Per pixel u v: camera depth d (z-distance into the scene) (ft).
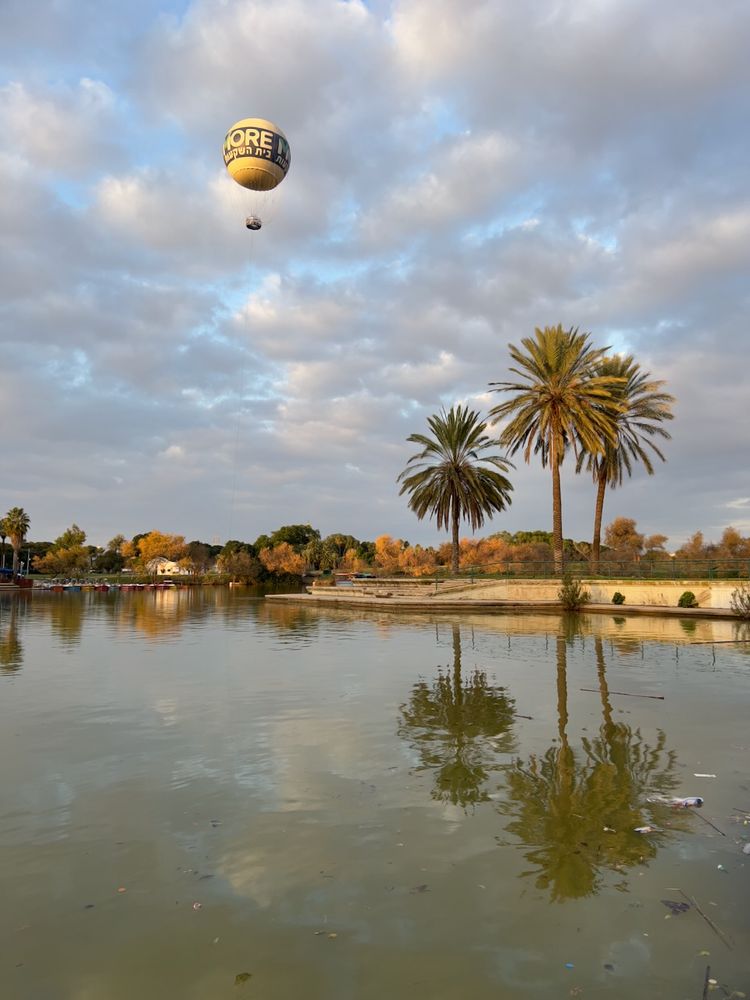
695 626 73.36
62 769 22.44
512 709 31.45
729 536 145.79
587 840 16.55
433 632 68.74
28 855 15.83
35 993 10.79
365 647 55.98
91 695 35.27
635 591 101.81
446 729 27.61
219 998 10.62
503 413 113.50
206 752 24.36
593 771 21.99
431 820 17.81
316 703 32.94
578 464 122.72
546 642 58.49
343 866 15.15
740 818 17.94
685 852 15.85
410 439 139.13
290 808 18.71
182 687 37.47
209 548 366.43
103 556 384.88
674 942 12.09
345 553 373.20
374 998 10.57
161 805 19.02
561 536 112.57
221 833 17.02
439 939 12.22
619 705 32.27
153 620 88.99
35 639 64.28
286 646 57.26
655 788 20.30
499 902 13.52
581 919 12.89
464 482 138.82
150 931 12.55
